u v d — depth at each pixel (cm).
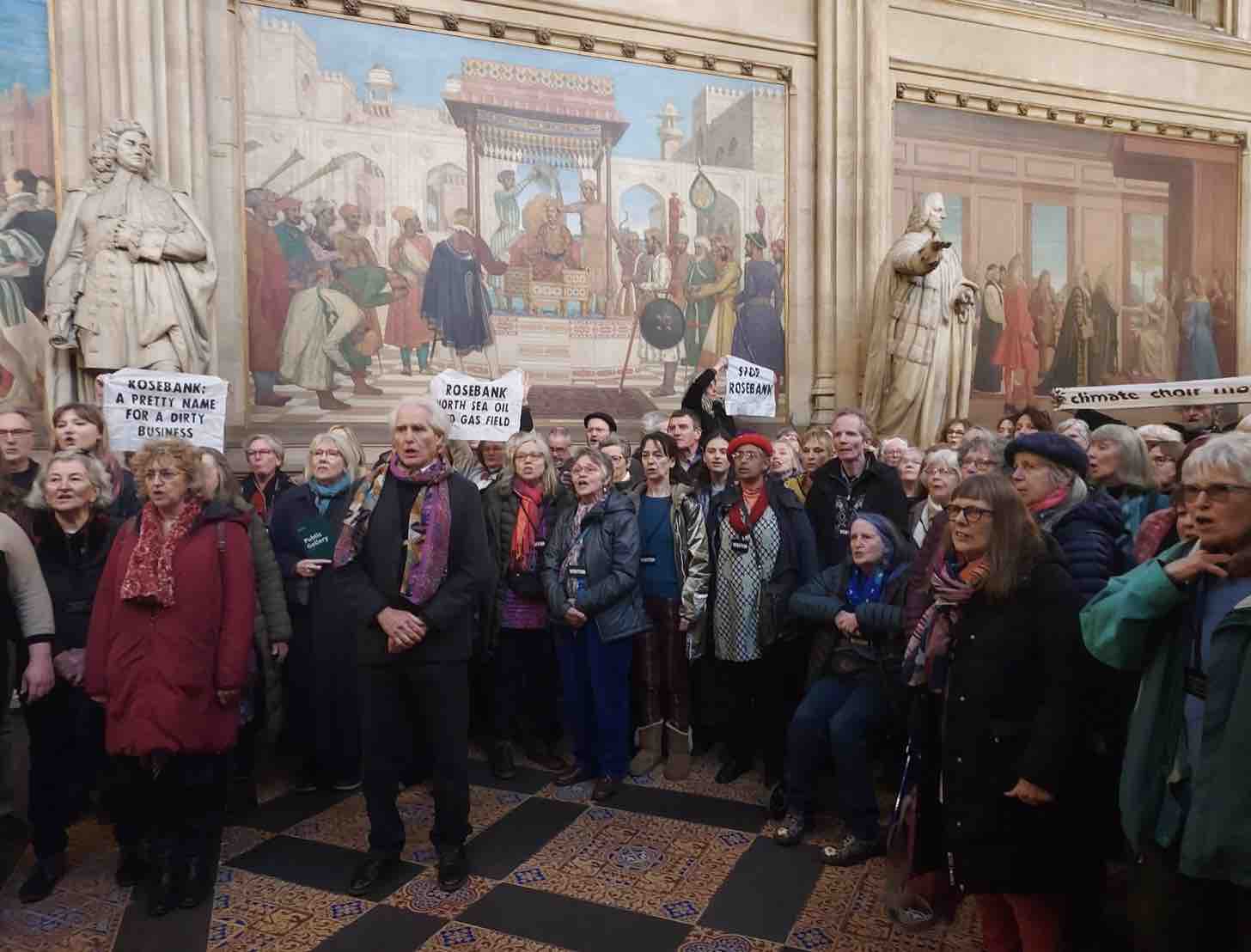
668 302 788
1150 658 196
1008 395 937
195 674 298
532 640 450
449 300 710
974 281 918
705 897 311
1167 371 1009
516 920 296
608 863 337
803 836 357
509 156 729
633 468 550
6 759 375
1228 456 176
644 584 439
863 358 838
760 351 825
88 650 302
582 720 419
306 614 413
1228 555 179
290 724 420
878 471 437
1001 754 220
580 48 751
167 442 303
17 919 301
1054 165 951
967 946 278
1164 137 1000
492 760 434
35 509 331
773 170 827
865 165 834
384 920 296
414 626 310
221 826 320
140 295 517
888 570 349
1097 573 259
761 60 816
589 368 759
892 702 337
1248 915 177
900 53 876
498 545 443
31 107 570
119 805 315
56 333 504
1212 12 1049
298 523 417
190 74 609
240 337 641
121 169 527
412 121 696
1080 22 949
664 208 785
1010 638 221
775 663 405
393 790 326
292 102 657
